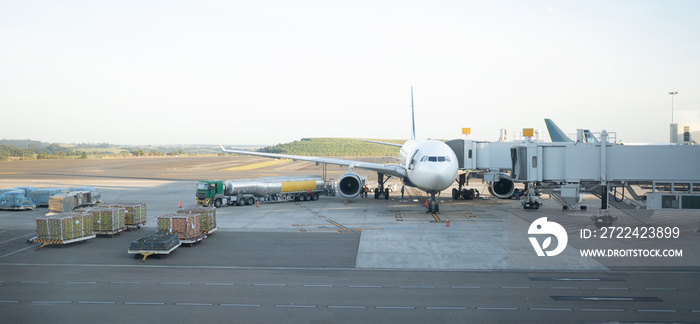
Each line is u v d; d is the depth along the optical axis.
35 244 27.52
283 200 49.56
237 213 39.97
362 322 15.80
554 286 19.64
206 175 87.81
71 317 16.12
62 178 81.50
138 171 99.94
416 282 20.23
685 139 54.03
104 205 32.59
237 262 23.48
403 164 48.91
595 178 33.66
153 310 16.84
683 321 15.81
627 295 18.48
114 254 25.09
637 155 32.69
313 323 15.70
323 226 33.44
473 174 51.47
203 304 17.47
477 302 17.73
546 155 34.72
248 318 16.12
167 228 26.83
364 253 25.34
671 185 32.28
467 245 27.20
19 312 16.56
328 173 93.62
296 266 22.77
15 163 136.25
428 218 37.06
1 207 41.78
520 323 15.70
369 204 46.25
